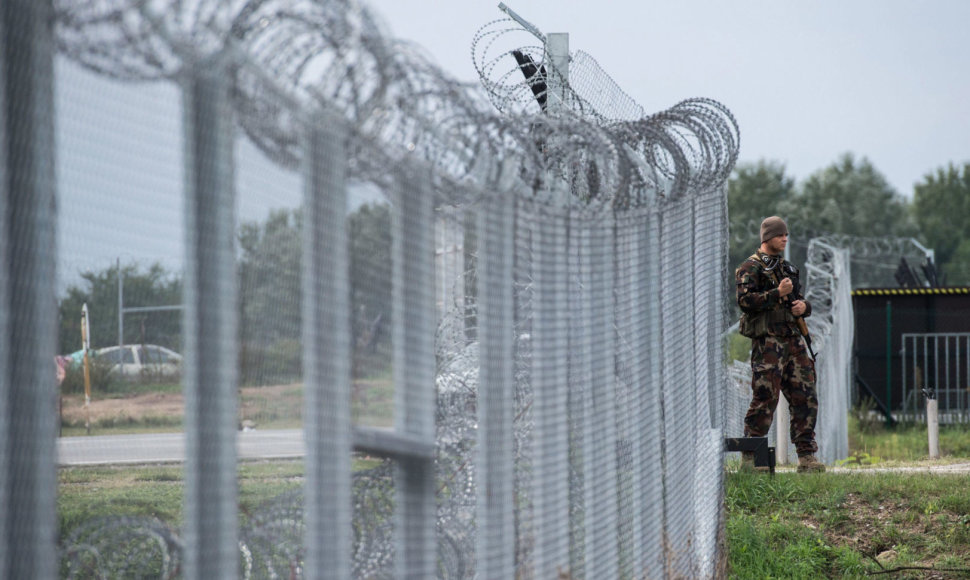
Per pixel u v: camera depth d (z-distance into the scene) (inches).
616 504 658.8
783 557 1068.5
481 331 546.0
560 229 604.4
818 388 1862.7
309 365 415.2
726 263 1144.2
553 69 1010.1
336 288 428.8
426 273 497.0
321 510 415.8
